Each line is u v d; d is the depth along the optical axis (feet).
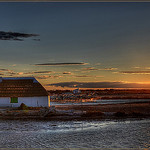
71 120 100.73
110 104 169.48
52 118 106.11
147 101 193.67
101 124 90.99
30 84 147.23
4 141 65.36
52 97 232.12
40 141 64.95
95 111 119.24
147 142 62.85
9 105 139.95
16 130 81.10
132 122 94.43
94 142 63.10
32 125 90.53
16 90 143.43
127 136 69.77
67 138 68.18
